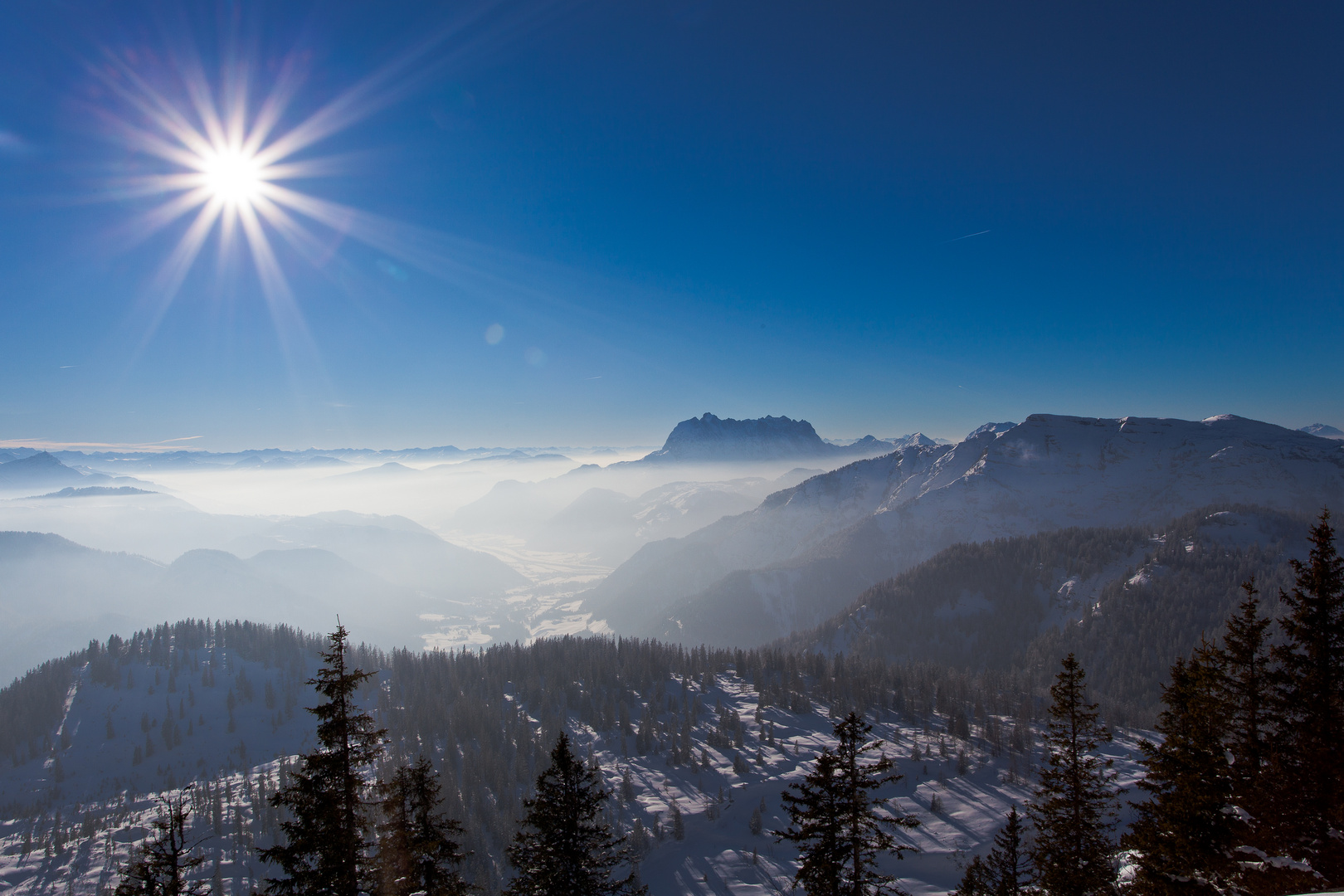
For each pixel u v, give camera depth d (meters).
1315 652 28.80
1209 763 28.03
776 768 131.75
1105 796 32.47
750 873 99.12
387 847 28.62
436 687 176.75
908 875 90.88
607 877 29.88
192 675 196.25
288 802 26.36
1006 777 116.38
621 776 132.50
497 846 110.06
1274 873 23.91
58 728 170.88
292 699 186.25
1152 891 27.72
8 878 112.56
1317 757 27.11
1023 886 39.28
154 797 144.50
